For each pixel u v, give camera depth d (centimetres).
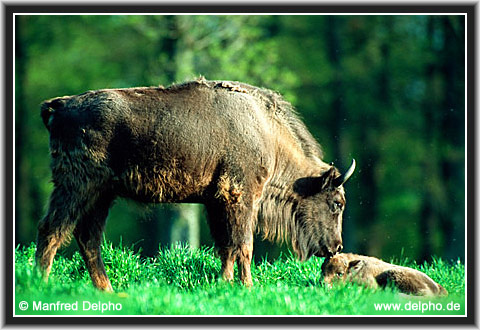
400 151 5972
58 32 5344
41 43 5388
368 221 5900
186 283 2180
